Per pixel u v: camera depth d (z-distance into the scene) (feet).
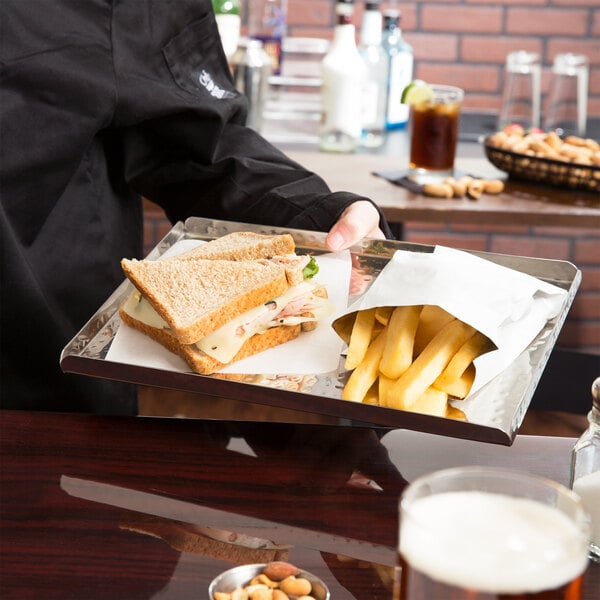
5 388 4.37
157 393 8.18
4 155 4.13
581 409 6.34
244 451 3.01
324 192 4.48
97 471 2.87
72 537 2.54
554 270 3.66
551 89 7.88
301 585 2.28
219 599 2.23
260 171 4.47
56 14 4.20
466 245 11.10
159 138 4.62
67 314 4.58
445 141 6.87
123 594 2.32
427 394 2.99
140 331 3.44
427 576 1.55
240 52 7.81
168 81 4.52
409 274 3.39
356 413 2.94
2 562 2.42
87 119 4.29
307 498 2.77
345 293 3.70
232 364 3.30
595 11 10.41
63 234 4.49
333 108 7.72
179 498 2.74
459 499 1.68
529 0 10.38
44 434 3.07
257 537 2.57
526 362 3.17
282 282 3.44
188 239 4.14
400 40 8.42
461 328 3.19
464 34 10.50
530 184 7.14
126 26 4.37
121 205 4.87
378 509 2.72
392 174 7.12
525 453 3.04
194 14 4.63
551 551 1.54
